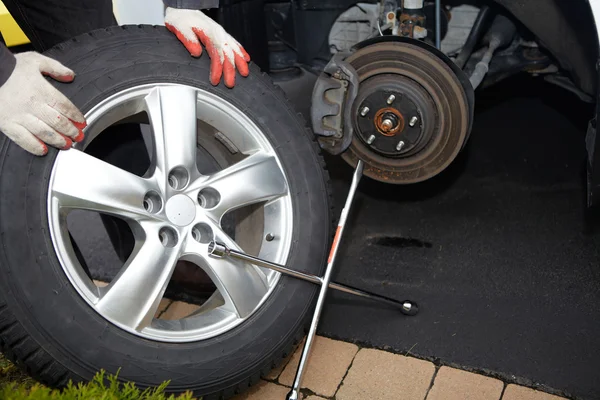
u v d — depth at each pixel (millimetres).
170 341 1848
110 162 2332
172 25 2016
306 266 2131
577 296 2459
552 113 3883
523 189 3182
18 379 2090
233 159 2279
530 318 2365
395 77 2338
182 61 1994
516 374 2111
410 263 2756
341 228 2184
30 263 1647
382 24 2506
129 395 1555
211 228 2010
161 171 1941
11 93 1660
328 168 3465
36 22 2301
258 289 2018
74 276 1721
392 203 3182
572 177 3229
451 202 3146
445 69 2281
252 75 2139
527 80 4164
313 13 2838
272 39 3096
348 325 2408
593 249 2719
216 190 2039
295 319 2074
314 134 2396
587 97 2695
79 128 1762
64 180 1735
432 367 2172
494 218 2992
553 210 2998
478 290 2549
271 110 2146
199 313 2086
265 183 2100
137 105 1948
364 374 2160
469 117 2383
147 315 1830
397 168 2492
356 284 2650
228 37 2074
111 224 2529
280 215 2139
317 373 2178
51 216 1706
